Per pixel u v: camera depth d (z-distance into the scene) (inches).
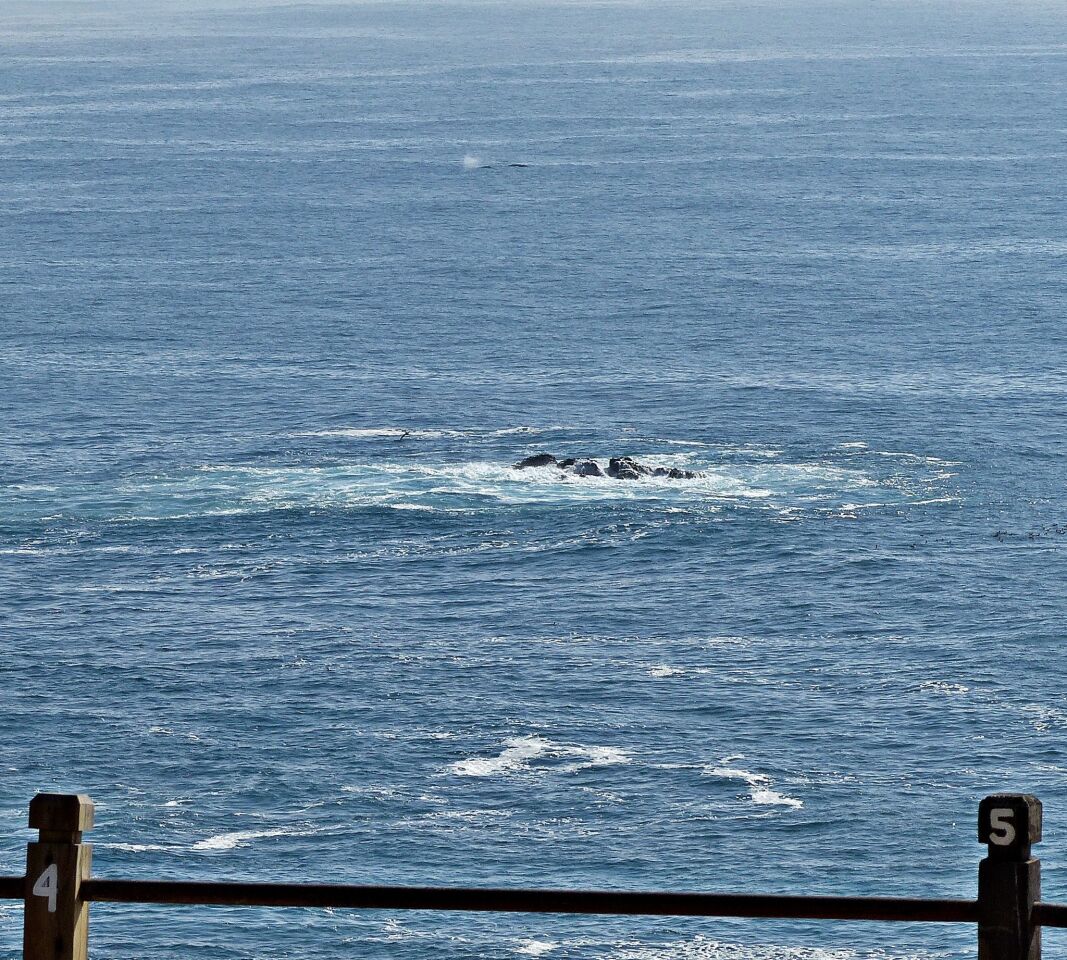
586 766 7037.4
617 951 5816.9
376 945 5841.5
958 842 6338.6
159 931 5816.9
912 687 7815.0
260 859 6294.3
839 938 5856.3
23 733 7322.8
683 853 6309.1
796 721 7450.8
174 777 6958.7
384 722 7480.3
